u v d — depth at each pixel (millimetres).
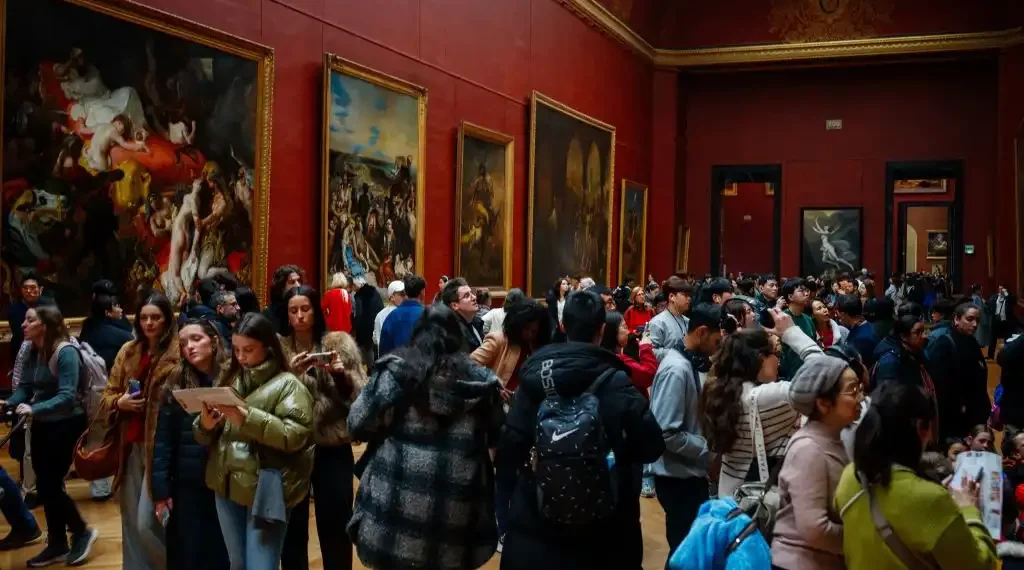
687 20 26438
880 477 3004
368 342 10523
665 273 26500
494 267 17281
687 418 5102
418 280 8734
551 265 19484
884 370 6691
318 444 4766
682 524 5012
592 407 3527
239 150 10984
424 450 3912
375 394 3916
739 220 38469
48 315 6195
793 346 5812
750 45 25938
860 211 26500
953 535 2891
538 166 18750
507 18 17656
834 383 3432
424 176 14602
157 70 9781
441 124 15391
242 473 4332
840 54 25141
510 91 17812
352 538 4129
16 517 6426
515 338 5926
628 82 24562
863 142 26500
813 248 26922
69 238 8836
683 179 27750
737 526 3463
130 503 5004
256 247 11289
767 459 4508
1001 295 20734
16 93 8258
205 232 10492
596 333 3857
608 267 22609
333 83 12461
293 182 12023
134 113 9516
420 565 3852
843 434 4039
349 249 12867
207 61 10453
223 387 4203
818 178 26859
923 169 26000
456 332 4062
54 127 8648
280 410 4352
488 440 4078
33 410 5922
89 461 5039
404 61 14305
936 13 24375
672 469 5031
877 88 26391
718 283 8617
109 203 9266
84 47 8922
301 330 5109
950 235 34188
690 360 5211
